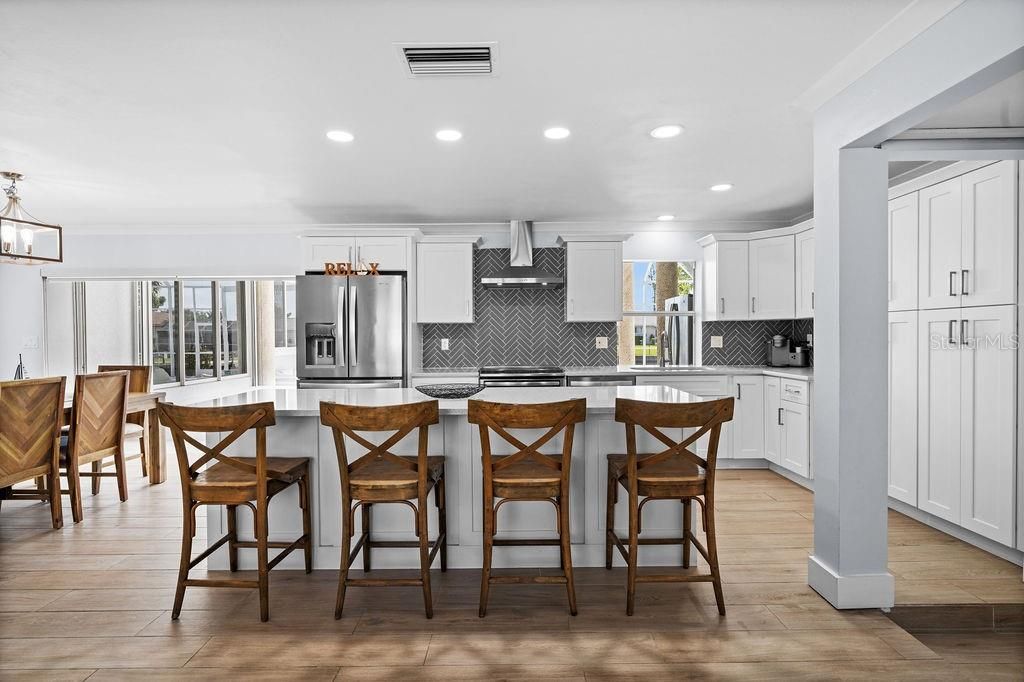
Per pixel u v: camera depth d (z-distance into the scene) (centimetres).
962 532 325
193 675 202
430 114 281
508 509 295
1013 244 281
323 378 507
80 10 186
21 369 535
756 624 235
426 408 236
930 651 216
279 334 870
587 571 289
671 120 292
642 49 218
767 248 513
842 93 241
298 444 295
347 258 525
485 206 493
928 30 194
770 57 225
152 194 441
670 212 525
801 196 461
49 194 438
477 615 244
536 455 240
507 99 264
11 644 223
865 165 244
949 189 319
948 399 321
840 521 245
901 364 358
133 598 261
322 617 243
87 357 646
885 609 246
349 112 277
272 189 428
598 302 537
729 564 296
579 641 223
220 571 293
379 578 261
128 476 496
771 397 485
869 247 244
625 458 279
